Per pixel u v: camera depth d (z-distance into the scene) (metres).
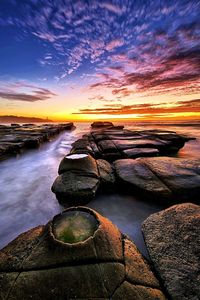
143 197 5.57
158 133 18.25
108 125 50.91
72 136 30.05
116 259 2.37
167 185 5.41
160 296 2.14
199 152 14.31
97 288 2.03
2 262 2.38
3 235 4.29
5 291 2.02
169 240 2.95
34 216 5.09
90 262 2.25
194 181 5.49
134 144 12.23
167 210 3.71
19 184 7.55
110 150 11.15
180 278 2.31
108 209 5.20
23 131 24.66
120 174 6.36
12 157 12.52
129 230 4.29
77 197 5.16
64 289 2.00
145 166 6.98
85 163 6.34
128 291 2.07
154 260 2.68
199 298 2.07
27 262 2.29
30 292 1.99
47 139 21.84
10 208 5.51
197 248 2.63
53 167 10.33
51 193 6.52
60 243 2.38
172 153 13.27
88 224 2.76
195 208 3.52
